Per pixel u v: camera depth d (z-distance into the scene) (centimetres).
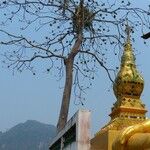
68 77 1645
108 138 948
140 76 1117
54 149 1428
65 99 1612
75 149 871
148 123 858
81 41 1689
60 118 1592
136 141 805
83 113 859
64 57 1683
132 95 1101
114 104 1108
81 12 1705
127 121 1016
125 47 1169
